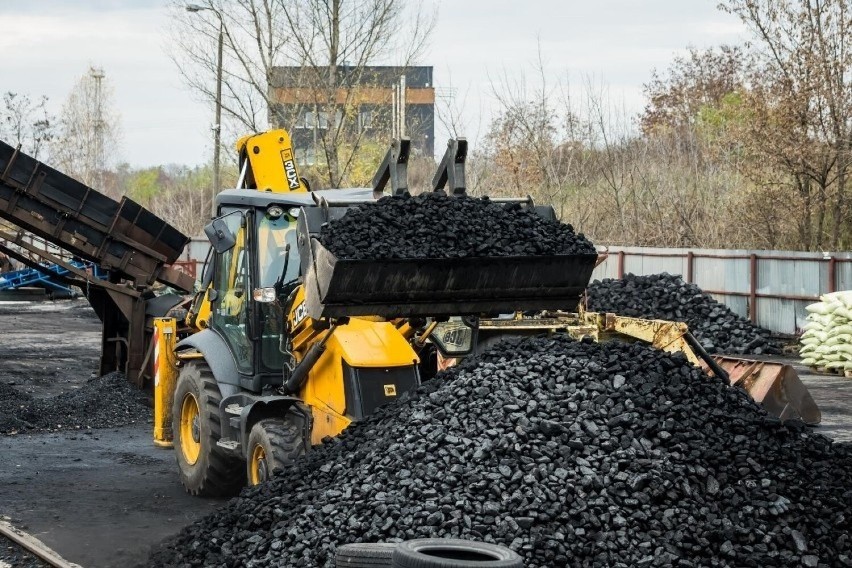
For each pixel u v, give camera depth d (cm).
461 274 921
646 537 681
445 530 684
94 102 7681
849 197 2873
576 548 670
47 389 1934
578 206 3328
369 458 788
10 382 1981
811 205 2872
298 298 990
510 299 958
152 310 1762
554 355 851
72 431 1526
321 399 963
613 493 704
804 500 729
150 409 1664
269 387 1056
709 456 745
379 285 903
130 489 1158
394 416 838
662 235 3191
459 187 1059
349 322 981
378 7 3036
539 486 707
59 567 848
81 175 7156
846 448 812
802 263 2442
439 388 850
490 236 946
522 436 750
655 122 4438
